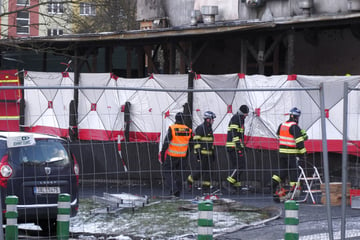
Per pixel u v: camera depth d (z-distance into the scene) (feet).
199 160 62.03
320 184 56.85
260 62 76.48
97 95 78.28
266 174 63.52
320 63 82.07
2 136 41.27
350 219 47.67
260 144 65.72
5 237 34.06
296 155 57.47
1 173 39.96
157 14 101.96
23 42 78.69
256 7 86.94
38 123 80.89
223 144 67.82
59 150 42.70
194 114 72.49
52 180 41.70
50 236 41.81
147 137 74.90
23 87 31.68
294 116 58.18
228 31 72.43
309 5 79.20
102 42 82.69
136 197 52.42
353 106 64.59
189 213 49.85
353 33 76.74
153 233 42.47
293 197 56.70
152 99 75.51
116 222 46.52
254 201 56.34
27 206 40.60
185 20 98.73
